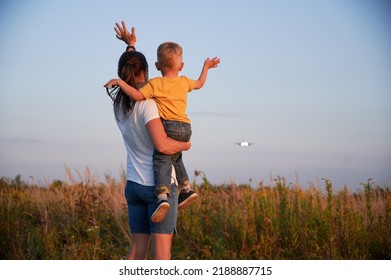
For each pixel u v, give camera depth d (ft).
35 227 38.24
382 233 33.63
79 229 38.73
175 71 22.70
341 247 33.83
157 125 21.11
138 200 21.98
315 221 34.65
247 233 35.19
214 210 39.83
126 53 22.35
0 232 35.40
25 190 48.80
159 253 21.13
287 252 33.94
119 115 21.95
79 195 42.91
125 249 35.65
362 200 37.29
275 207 37.09
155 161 21.34
